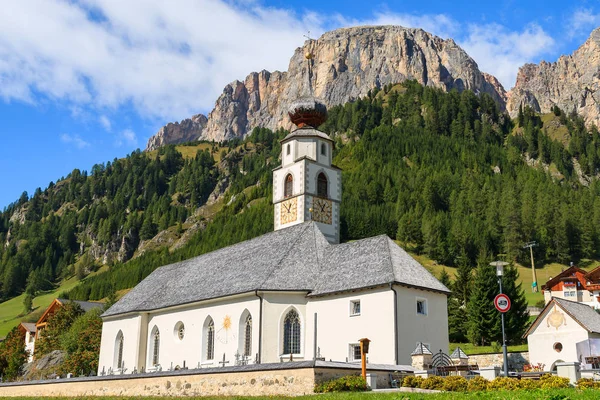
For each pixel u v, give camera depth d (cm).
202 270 6588
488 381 3284
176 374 4225
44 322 12706
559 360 5622
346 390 3350
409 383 3462
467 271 10138
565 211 18425
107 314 6994
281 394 3509
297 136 6575
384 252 5003
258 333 5034
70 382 5250
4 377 10731
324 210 6419
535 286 13875
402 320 4619
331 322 4922
